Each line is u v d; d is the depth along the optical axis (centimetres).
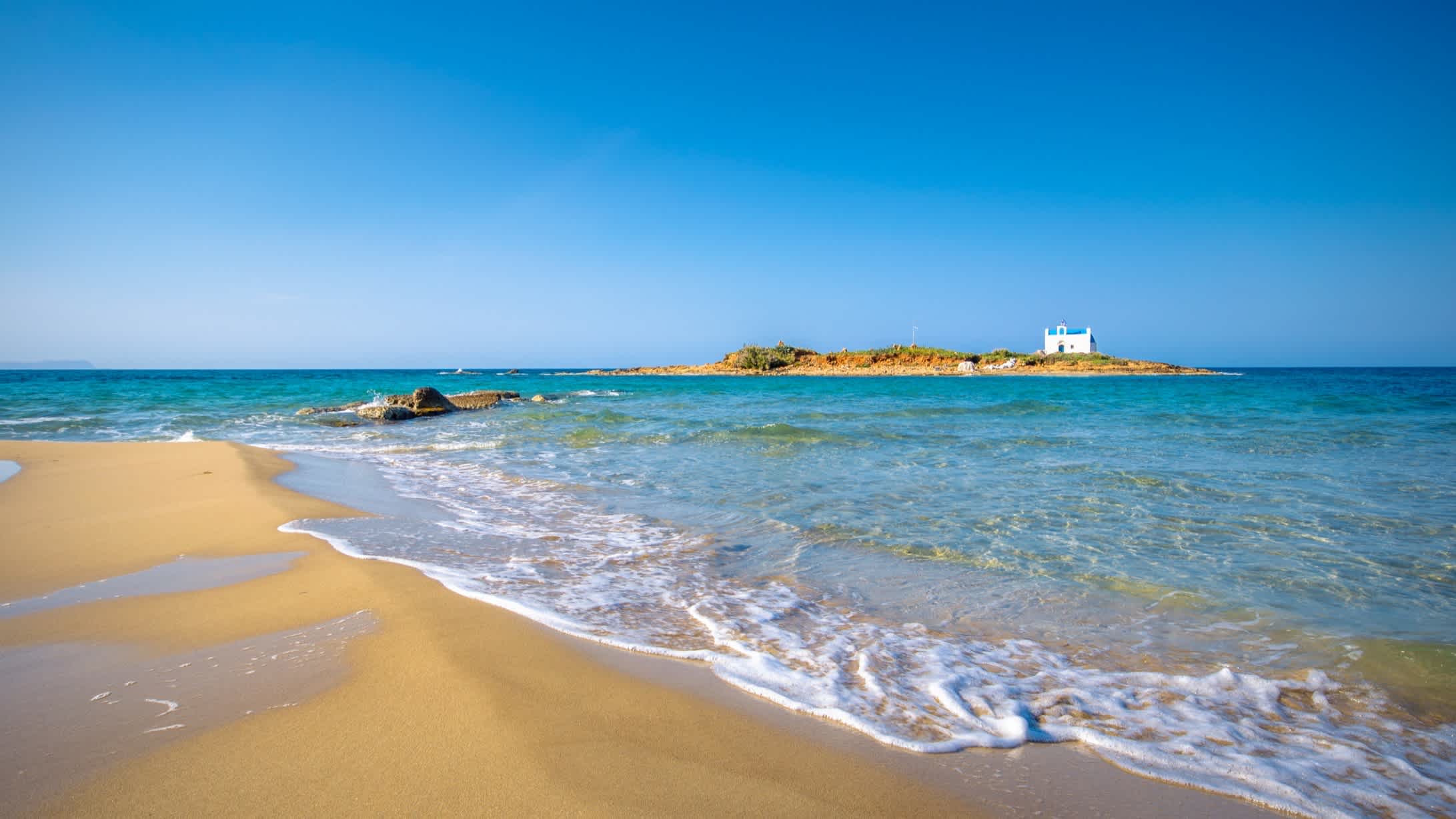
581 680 379
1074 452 1430
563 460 1384
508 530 781
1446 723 370
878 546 720
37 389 4303
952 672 418
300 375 10869
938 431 1898
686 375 14138
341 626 443
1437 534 761
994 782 302
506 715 332
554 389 5903
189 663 387
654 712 348
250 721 321
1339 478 1097
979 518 841
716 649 442
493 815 258
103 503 857
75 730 311
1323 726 365
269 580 541
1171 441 1622
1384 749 343
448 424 2256
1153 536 756
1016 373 11512
